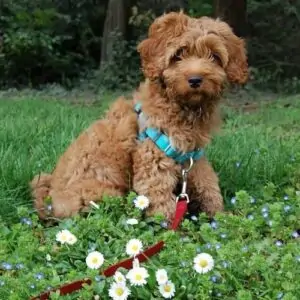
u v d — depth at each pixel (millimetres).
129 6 3916
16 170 1219
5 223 1044
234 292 792
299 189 1229
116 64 3758
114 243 926
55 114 2201
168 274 790
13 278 814
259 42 3967
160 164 1026
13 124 1752
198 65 983
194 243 942
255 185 1235
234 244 864
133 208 1022
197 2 3840
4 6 3955
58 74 4047
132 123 1062
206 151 1338
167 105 1024
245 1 3627
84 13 4113
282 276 791
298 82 3625
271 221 963
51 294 736
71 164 1092
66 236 901
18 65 3912
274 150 1435
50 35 3932
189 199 1112
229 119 2371
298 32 3980
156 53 1031
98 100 3213
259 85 3637
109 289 756
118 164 1062
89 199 1057
